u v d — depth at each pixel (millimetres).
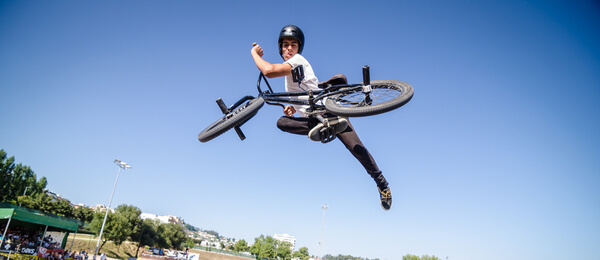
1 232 24234
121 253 61000
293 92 4016
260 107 3990
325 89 3865
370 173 4027
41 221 22234
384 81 3875
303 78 3805
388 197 4000
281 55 4367
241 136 4164
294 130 4082
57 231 28469
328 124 3697
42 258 21250
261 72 3953
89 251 52625
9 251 18969
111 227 53188
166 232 71938
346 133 3918
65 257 25312
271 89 4320
